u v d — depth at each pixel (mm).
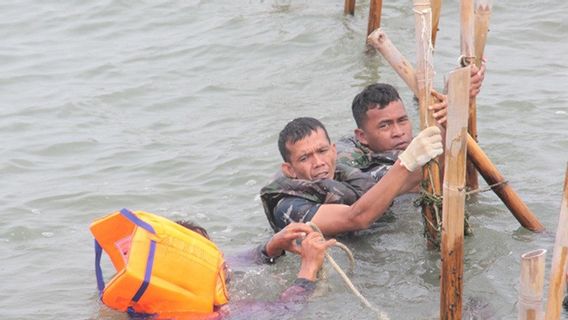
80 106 17016
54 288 10945
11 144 15570
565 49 17656
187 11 21391
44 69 19031
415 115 15141
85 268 11461
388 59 11016
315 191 11422
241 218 12523
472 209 11992
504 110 15039
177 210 12914
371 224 11523
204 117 16266
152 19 21188
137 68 18688
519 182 12711
